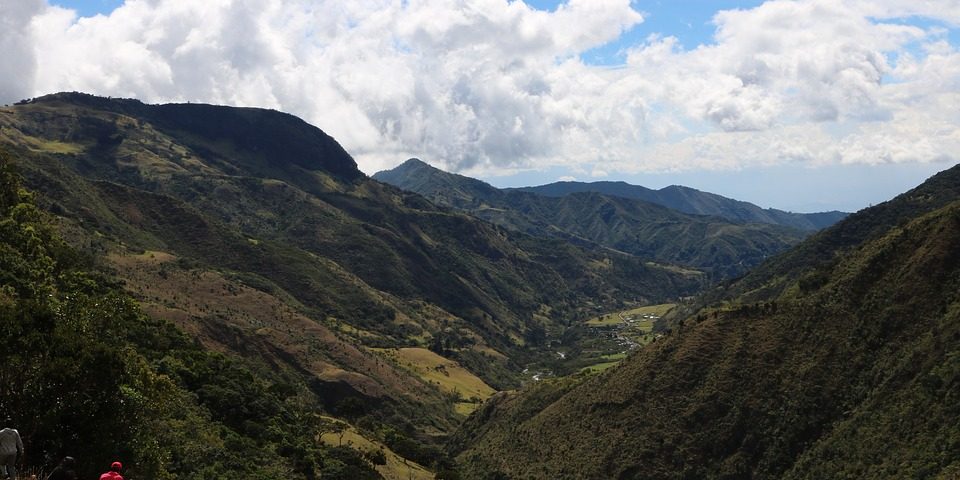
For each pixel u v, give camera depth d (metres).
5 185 79.19
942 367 77.00
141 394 39.91
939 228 92.25
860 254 102.12
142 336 78.44
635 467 89.50
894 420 76.25
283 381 120.69
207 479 50.81
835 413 83.88
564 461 98.31
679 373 98.38
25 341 31.41
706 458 87.12
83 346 33.34
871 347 87.38
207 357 85.25
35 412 31.38
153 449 39.28
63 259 78.62
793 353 92.75
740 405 89.69
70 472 20.14
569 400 113.31
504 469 106.88
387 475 88.44
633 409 98.00
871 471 72.69
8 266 61.12
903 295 89.12
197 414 66.00
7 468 20.47
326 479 72.44
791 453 82.75
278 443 71.94
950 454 67.06
